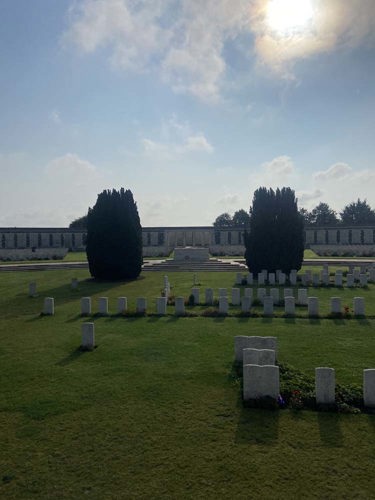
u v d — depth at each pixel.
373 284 24.81
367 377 7.18
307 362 9.63
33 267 37.59
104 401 7.60
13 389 8.24
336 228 69.81
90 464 5.59
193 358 10.10
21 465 5.59
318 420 6.76
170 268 37.09
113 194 28.48
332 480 5.17
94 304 18.80
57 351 10.95
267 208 29.89
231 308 17.27
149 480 5.22
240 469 5.42
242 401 7.52
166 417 6.92
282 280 25.34
